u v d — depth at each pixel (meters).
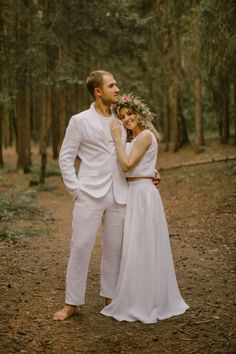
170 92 18.69
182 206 10.34
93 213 4.20
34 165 19.31
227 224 8.01
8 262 5.99
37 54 12.20
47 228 8.44
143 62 15.09
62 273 5.64
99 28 12.52
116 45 13.51
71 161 4.22
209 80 10.77
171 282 4.38
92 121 4.20
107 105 4.28
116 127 4.23
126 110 4.32
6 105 15.66
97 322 4.16
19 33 12.88
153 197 4.27
